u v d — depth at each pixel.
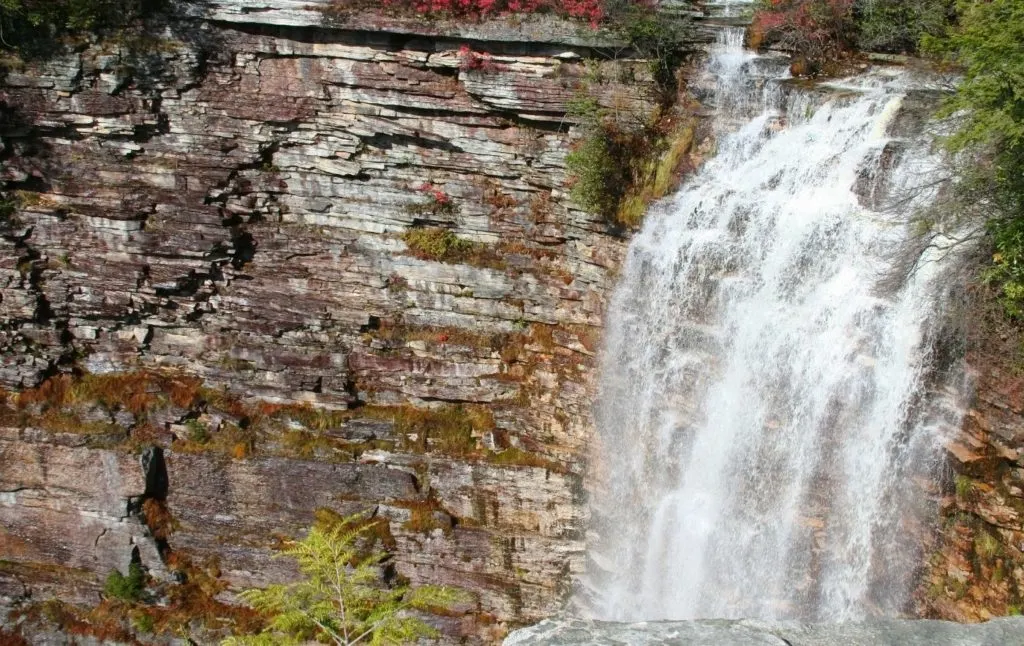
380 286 23.80
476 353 23.42
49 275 24.75
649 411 20.70
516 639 6.83
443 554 23.20
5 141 23.73
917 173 17.38
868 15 21.53
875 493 16.70
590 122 21.30
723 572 19.41
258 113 22.94
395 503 23.44
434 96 22.05
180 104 23.27
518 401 23.11
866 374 16.55
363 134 22.78
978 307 15.30
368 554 23.41
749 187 19.81
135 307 24.77
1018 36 14.18
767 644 6.68
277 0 21.45
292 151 23.44
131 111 23.28
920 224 15.93
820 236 17.78
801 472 17.73
